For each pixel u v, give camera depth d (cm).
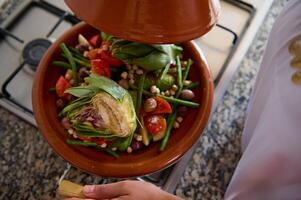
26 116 64
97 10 39
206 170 62
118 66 56
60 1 75
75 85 56
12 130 64
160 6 38
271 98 48
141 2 37
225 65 69
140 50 52
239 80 71
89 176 61
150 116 54
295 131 44
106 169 50
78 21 72
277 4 79
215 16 41
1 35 70
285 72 48
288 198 46
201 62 58
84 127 50
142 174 51
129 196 47
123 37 39
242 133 63
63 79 56
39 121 52
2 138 63
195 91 57
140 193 47
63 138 52
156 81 55
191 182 61
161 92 56
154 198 47
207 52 70
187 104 55
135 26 38
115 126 49
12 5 73
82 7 39
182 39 40
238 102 69
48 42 69
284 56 50
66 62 58
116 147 52
